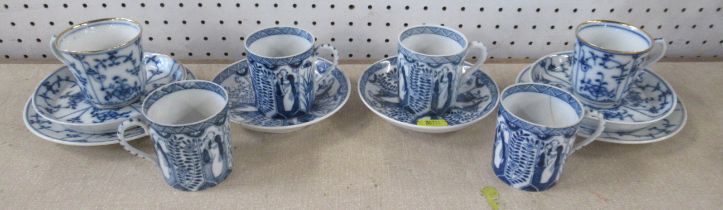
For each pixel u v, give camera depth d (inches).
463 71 32.0
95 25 28.3
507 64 35.9
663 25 34.9
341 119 30.1
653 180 25.2
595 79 27.9
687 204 23.7
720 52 36.4
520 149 22.7
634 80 28.9
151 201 23.5
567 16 34.5
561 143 21.9
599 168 26.0
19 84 32.2
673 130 26.9
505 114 22.6
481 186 24.8
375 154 27.0
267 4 33.4
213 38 35.0
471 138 28.5
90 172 25.2
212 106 24.3
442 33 28.8
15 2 32.4
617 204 23.8
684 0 33.7
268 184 24.8
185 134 21.4
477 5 33.8
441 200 23.9
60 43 26.7
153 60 32.8
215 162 23.4
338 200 23.8
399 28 34.9
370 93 31.0
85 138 26.0
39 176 24.8
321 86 31.5
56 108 28.7
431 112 28.7
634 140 26.1
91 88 27.3
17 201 23.2
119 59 26.6
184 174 23.1
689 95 32.1
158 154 22.9
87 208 23.0
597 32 29.5
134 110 28.6
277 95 27.1
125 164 25.9
